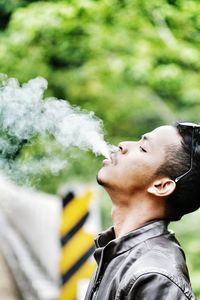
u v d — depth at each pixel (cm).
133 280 235
